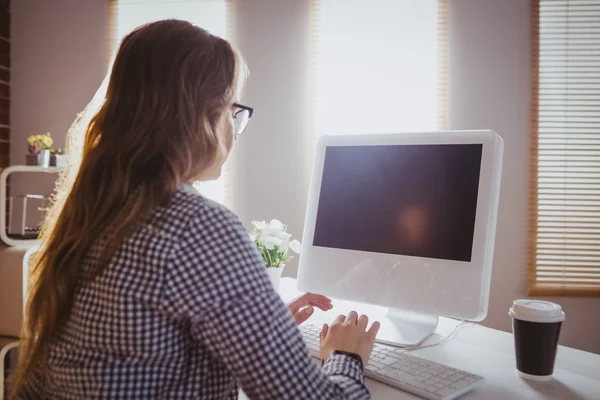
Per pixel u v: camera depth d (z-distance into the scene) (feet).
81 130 2.40
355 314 2.65
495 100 7.70
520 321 2.71
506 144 7.68
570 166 7.54
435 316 3.67
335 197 3.86
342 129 8.03
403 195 3.49
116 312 1.76
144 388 1.77
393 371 2.70
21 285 5.75
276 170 8.13
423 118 7.86
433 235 3.29
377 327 2.57
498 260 7.70
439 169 3.35
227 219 1.84
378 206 3.60
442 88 7.74
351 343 2.44
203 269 1.71
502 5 7.68
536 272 7.56
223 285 1.71
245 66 2.41
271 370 1.70
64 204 2.21
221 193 8.28
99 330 1.81
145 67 2.09
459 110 7.74
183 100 2.08
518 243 7.67
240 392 2.61
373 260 3.54
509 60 7.68
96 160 2.06
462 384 2.52
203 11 8.32
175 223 1.78
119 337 1.76
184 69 2.09
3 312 5.77
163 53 2.09
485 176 3.14
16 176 8.50
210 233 1.77
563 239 7.55
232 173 8.20
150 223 1.82
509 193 7.68
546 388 2.58
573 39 7.57
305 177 8.07
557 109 7.59
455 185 3.25
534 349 2.67
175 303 1.70
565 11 7.57
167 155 2.00
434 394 2.40
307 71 8.05
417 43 7.89
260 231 4.96
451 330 3.69
